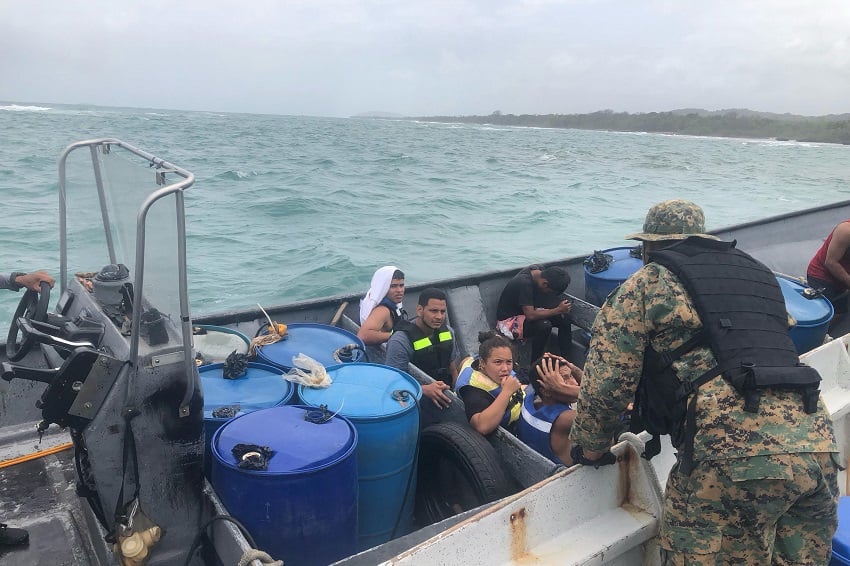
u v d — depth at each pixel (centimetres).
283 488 249
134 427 236
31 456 342
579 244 1596
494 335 372
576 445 253
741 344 206
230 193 2273
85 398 228
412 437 320
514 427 371
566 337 601
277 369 358
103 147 304
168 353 235
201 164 3369
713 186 3319
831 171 4744
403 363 425
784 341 213
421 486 356
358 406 314
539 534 236
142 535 242
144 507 246
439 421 387
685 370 209
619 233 1758
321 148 5169
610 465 257
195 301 1020
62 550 274
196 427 248
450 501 329
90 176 314
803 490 196
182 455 249
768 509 198
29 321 254
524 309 570
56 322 288
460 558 215
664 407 217
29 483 321
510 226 1819
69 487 318
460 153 5316
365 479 308
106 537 248
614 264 602
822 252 554
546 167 4188
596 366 221
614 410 221
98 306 273
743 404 201
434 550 209
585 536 242
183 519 255
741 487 196
